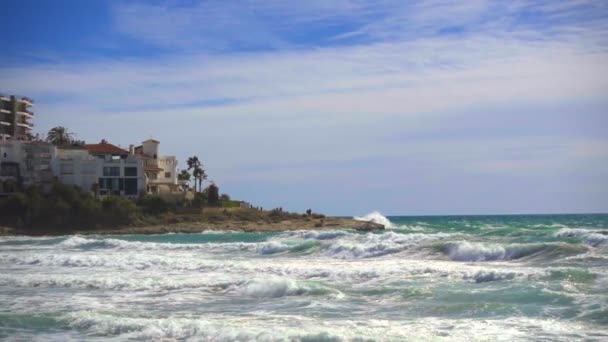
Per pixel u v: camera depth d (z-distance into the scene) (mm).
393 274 29312
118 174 108000
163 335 18625
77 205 98312
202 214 105125
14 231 93000
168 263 37875
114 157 115438
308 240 53625
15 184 104625
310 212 112625
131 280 29672
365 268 31109
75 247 56531
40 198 98438
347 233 54938
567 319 18984
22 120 129375
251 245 50000
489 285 24953
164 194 109562
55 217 96438
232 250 48469
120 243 56625
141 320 20109
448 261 35000
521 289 23250
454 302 22094
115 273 34000
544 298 21703
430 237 47125
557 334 17422
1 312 22609
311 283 26125
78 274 33750
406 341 16578
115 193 107562
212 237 74062
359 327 18828
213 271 33781
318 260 38688
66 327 19938
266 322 19938
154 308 23203
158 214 103125
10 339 18578
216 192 115500
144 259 39875
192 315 21641
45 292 27375
